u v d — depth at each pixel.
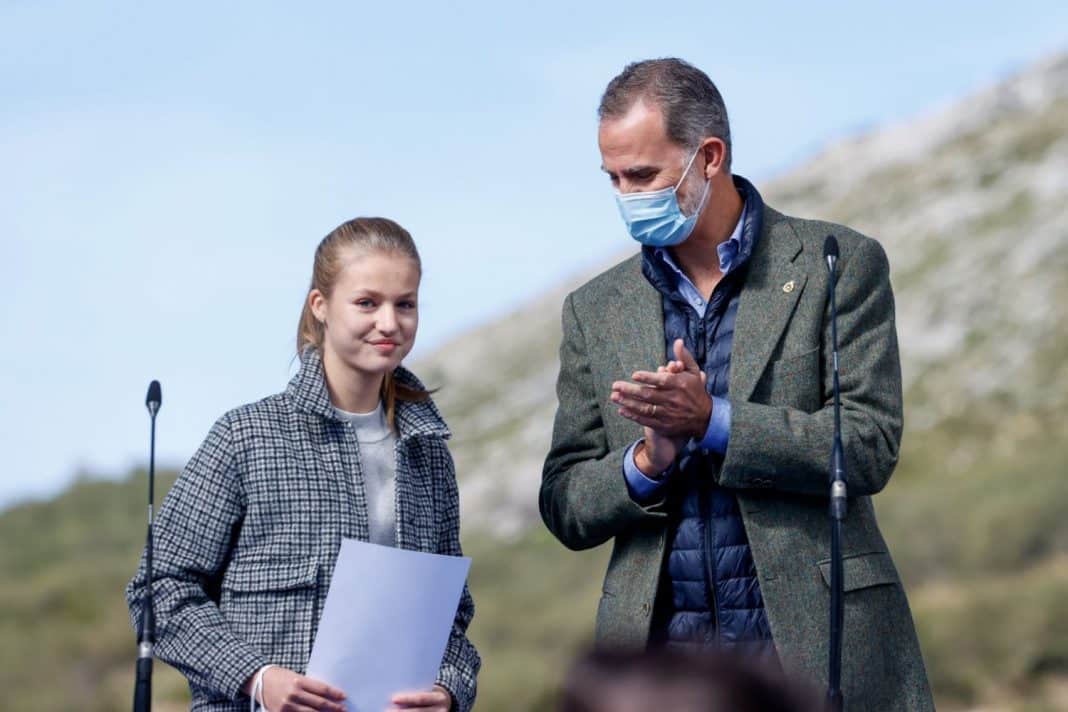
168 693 33.72
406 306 6.86
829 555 6.97
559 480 7.52
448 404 96.31
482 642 43.34
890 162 102.94
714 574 7.02
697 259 7.41
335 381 6.93
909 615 7.16
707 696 2.70
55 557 55.44
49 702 34.47
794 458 6.82
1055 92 100.62
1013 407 63.53
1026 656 30.09
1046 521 42.88
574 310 7.73
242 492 6.71
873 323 7.24
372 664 6.46
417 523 6.91
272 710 6.39
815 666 6.82
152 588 6.66
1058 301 70.81
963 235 85.81
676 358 6.79
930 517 45.81
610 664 2.76
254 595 6.63
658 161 7.11
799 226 7.41
